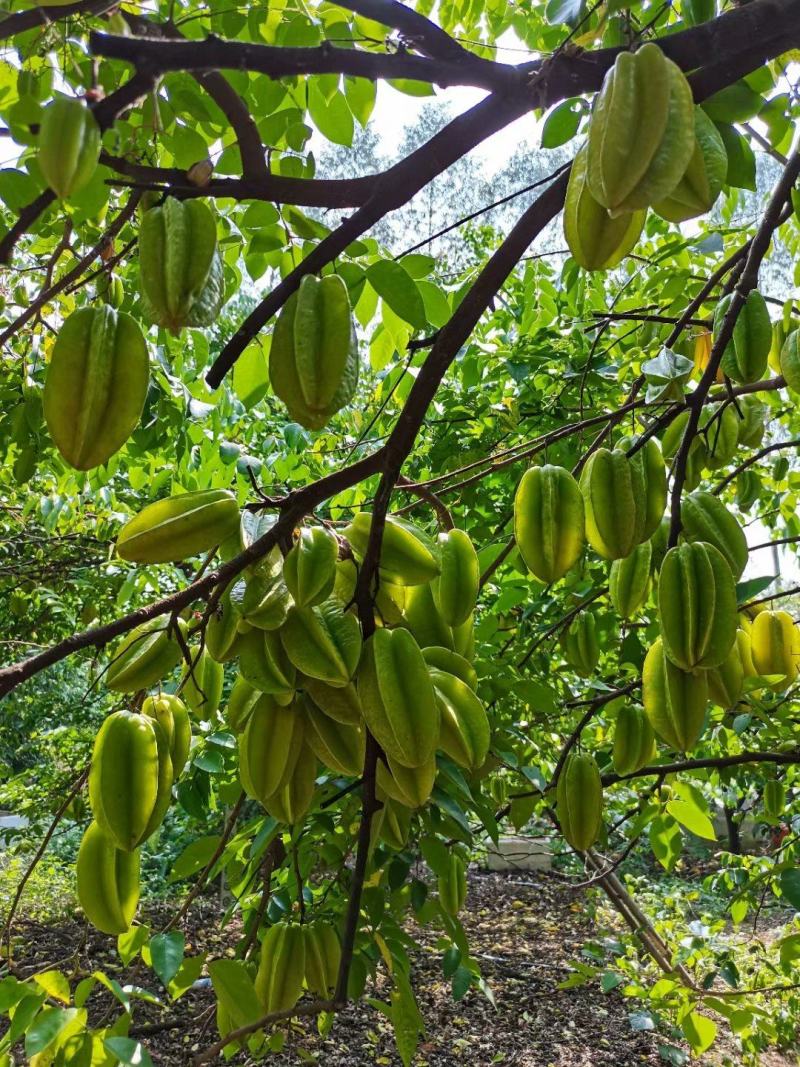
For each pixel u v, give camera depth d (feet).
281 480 17.10
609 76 4.20
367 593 5.02
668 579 5.63
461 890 9.27
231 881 10.12
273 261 8.07
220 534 5.25
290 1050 20.99
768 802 12.10
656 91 4.13
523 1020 22.86
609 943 16.15
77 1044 5.78
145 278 4.56
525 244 5.04
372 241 7.23
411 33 4.42
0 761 33.24
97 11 3.99
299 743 5.28
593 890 24.90
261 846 8.29
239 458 14.89
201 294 4.66
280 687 4.88
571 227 4.78
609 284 19.08
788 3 4.48
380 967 16.88
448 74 4.40
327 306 4.78
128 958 6.66
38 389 11.75
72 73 6.30
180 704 5.85
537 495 6.47
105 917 5.23
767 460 16.51
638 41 4.72
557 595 13.75
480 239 19.85
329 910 8.78
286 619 4.90
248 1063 19.60
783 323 6.95
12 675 4.08
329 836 9.11
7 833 25.13
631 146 4.11
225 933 26.09
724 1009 10.28
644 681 6.22
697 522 6.39
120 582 22.06
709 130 4.80
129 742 5.03
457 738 5.18
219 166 6.90
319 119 7.79
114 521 21.70
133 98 3.77
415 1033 8.30
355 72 4.17
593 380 14.78
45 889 28.53
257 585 4.96
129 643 5.41
